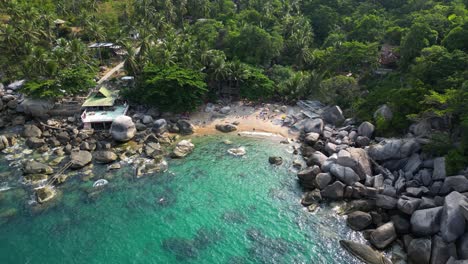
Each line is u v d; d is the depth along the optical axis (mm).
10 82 88500
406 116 59594
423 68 65250
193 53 86938
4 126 74875
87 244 46625
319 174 56094
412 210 47625
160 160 64312
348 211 51125
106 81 89312
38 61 80812
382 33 96938
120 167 62844
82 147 67062
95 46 101312
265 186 58438
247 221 50875
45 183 57875
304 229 49156
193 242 47219
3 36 90438
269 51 95250
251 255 45219
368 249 44188
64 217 51062
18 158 64562
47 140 69875
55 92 76375
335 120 74938
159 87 76625
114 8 132375
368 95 75000
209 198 55531
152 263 43969
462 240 41406
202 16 130000
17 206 52875
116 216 51469
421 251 42031
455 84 58562
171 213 52250
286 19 111938
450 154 50375
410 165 55594
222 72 82500
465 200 43219
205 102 85938
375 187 53125
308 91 85500
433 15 86938
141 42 89500
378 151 58438
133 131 71062
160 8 125375
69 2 126062
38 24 99188
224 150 68875
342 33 107062
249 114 82000
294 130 75500
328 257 44625
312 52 100688
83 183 58375
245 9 129375
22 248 45812
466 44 70000
